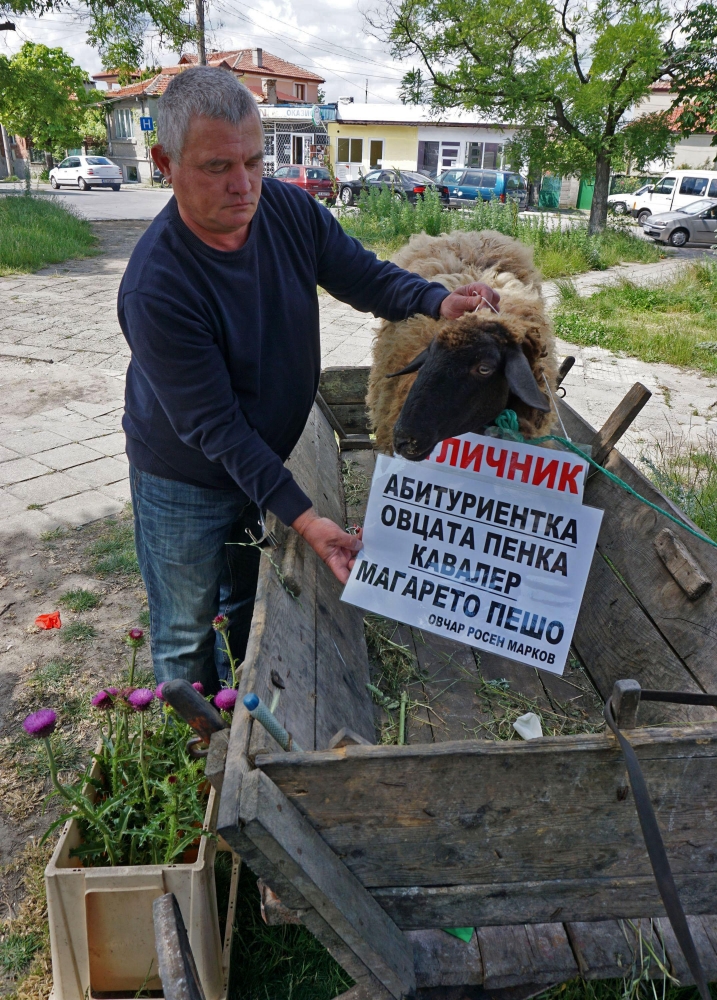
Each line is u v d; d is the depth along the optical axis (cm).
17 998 221
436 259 348
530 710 256
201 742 206
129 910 202
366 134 3819
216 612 278
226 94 190
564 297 1262
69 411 677
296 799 150
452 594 206
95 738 312
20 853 264
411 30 1792
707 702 164
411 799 153
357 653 257
